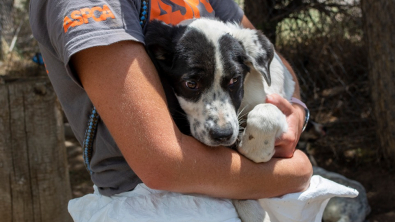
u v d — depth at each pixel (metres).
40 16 1.77
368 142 5.59
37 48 9.48
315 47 6.46
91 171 2.14
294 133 2.13
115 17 1.67
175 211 1.89
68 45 1.61
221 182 1.81
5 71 8.45
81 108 1.95
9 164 3.41
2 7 9.54
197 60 2.13
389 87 4.88
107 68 1.65
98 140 1.98
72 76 1.70
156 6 2.15
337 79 6.49
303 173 2.06
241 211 2.12
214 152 1.83
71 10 1.64
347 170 5.23
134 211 1.91
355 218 4.21
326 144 5.68
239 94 2.29
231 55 2.20
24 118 3.39
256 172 1.90
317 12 6.42
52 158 3.55
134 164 1.69
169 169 1.67
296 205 2.03
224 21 2.67
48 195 3.56
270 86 2.48
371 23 4.93
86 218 2.14
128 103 1.65
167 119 1.71
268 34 6.14
